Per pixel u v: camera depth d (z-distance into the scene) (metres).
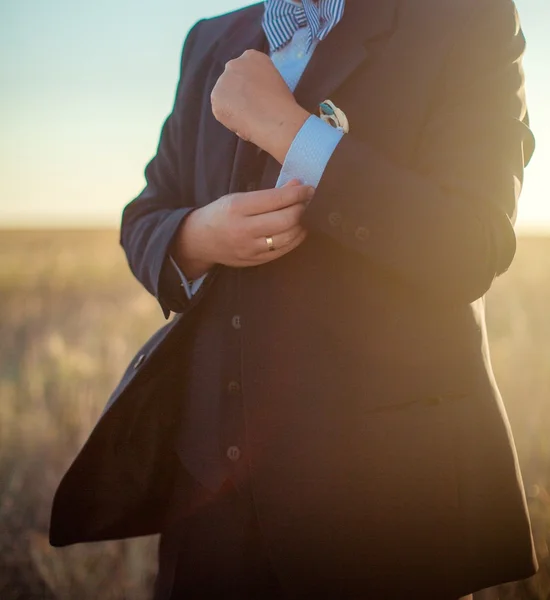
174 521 1.93
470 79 1.61
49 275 14.11
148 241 1.88
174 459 1.93
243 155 1.79
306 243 1.67
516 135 1.59
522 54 1.69
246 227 1.57
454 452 1.69
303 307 1.66
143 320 7.68
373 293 1.64
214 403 1.79
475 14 1.64
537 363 5.32
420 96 1.62
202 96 2.00
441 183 1.54
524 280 11.13
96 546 3.16
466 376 1.65
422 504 1.63
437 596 1.67
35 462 3.95
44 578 3.01
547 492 3.43
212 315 1.81
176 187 2.11
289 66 1.79
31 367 5.62
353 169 1.50
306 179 1.56
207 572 1.85
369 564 1.63
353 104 1.65
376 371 1.63
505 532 1.75
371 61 1.67
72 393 4.88
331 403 1.63
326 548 1.63
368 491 1.63
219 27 2.08
